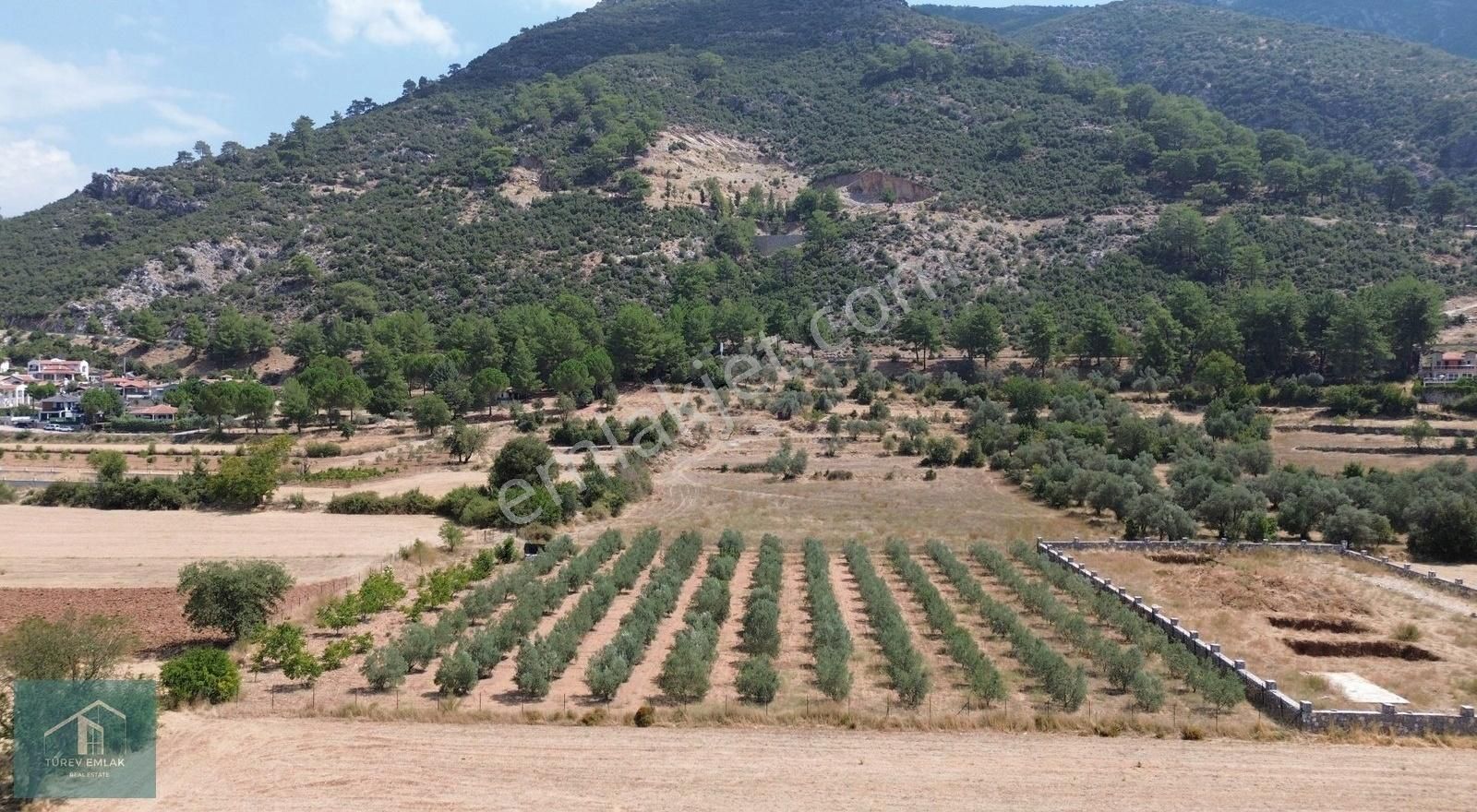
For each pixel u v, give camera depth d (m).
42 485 81.81
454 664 36.16
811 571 53.88
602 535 63.44
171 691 34.22
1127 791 28.72
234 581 41.62
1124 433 92.06
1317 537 66.69
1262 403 111.56
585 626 43.75
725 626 45.75
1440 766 30.78
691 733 32.75
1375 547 63.62
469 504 71.25
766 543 61.62
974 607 48.78
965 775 29.62
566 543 61.09
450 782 28.53
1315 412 106.06
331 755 30.22
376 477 86.12
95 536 64.12
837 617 43.78
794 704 35.25
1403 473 76.25
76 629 30.86
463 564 55.94
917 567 54.31
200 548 61.16
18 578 53.22
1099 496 71.88
